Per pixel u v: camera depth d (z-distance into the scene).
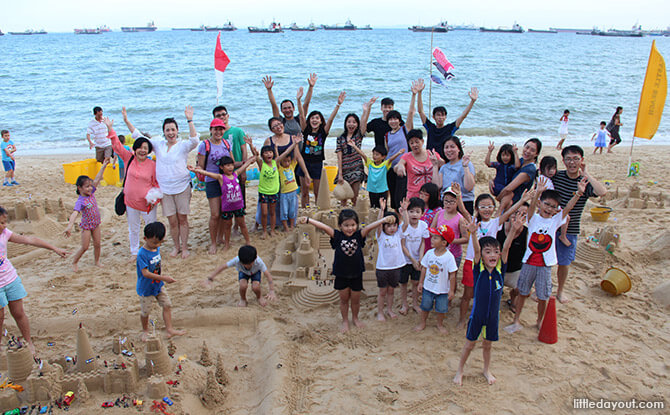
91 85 39.50
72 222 7.89
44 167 16.64
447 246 6.54
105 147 13.87
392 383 5.25
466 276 6.06
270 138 9.43
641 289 7.33
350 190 9.23
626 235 9.38
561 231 6.58
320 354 5.84
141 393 4.88
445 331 6.16
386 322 6.46
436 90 38.12
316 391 5.16
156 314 6.74
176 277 7.95
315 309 6.88
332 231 6.05
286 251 8.16
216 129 8.37
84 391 4.78
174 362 5.51
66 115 27.62
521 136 23.67
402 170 7.71
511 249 6.07
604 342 5.95
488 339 5.08
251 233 9.71
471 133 24.11
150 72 49.22
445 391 5.10
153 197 8.12
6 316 6.60
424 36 177.88
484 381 5.23
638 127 11.70
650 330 6.21
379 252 6.32
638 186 12.30
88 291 7.50
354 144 9.37
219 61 8.98
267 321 6.55
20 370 4.89
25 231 9.42
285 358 5.66
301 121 9.80
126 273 8.15
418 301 6.81
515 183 6.92
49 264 8.55
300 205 10.84
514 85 41.94
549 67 60.06
